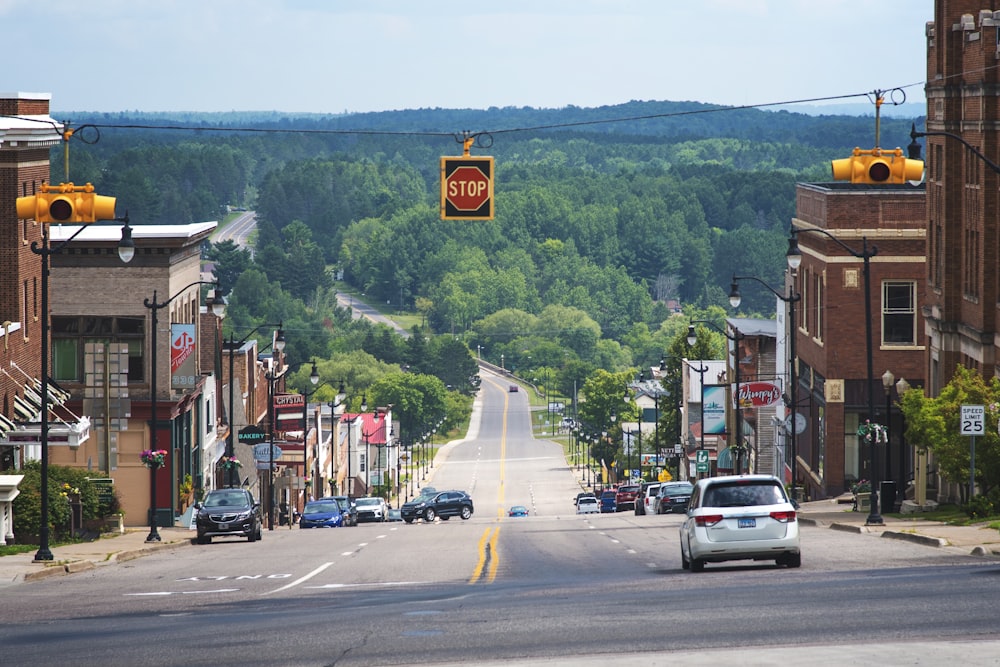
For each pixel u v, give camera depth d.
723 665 35.03
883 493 118.56
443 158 67.25
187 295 160.88
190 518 146.62
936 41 119.56
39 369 130.62
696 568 64.81
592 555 83.50
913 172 68.75
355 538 118.19
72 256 146.62
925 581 53.88
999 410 96.00
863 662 34.84
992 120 106.50
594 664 35.88
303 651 40.12
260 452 164.25
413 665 37.12
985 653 35.75
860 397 149.62
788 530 63.41
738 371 194.00
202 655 39.91
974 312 111.06
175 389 148.75
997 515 94.31
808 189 164.25
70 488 117.81
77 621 49.94
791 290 176.25
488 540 106.50
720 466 179.75
